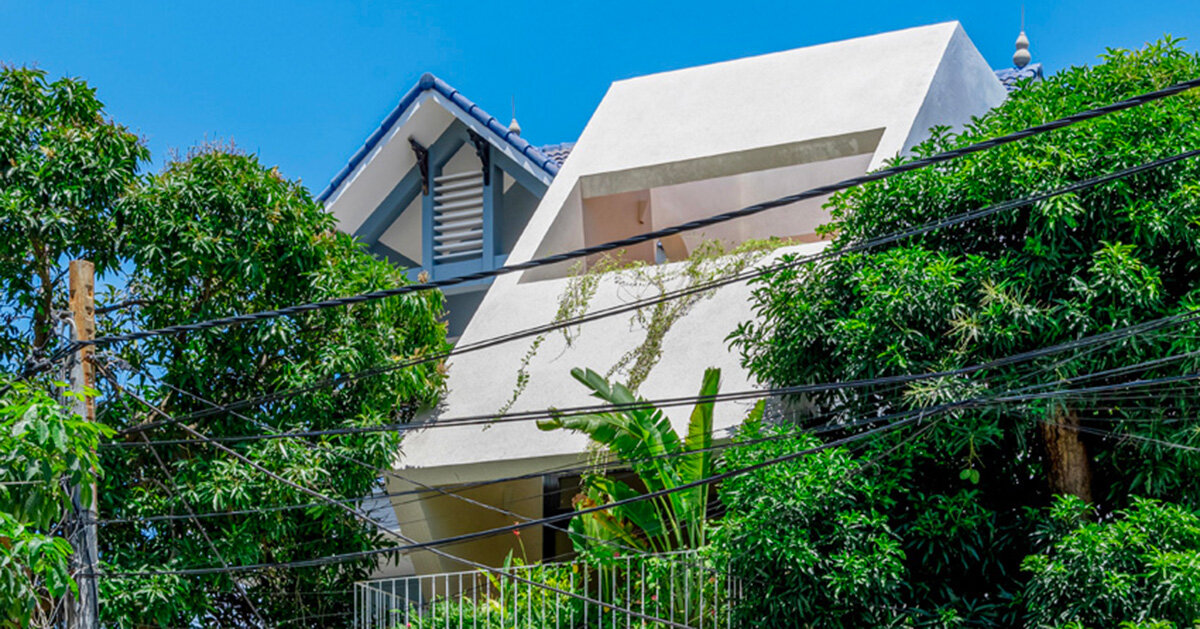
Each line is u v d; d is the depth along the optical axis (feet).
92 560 41.11
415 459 62.28
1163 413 46.50
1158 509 44.75
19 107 57.11
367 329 59.52
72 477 37.73
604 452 58.44
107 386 54.65
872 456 49.01
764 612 47.88
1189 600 42.80
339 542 58.23
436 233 77.61
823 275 51.93
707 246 62.49
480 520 67.41
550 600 51.34
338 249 61.00
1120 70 51.72
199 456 56.54
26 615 36.40
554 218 67.46
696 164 67.72
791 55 70.69
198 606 55.11
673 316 60.85
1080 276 48.91
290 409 57.06
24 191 54.39
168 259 56.24
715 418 57.36
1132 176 48.44
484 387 62.75
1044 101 51.90
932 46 68.13
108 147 56.49
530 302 64.54
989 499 51.55
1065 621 44.29
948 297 48.32
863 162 76.84
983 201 50.39
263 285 58.85
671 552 50.37
